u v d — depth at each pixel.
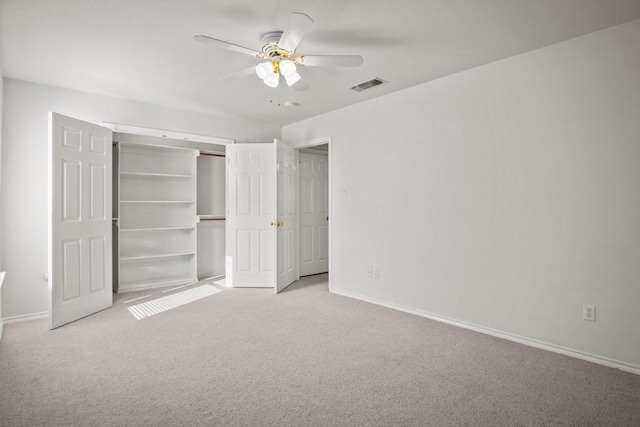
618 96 2.50
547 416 1.93
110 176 3.96
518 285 3.00
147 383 2.27
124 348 2.83
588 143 2.63
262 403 2.05
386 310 3.90
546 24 2.50
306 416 1.92
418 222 3.75
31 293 3.64
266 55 2.64
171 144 5.17
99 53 2.98
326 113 4.86
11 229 3.54
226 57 3.06
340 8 2.30
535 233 2.90
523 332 2.97
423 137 3.69
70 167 3.45
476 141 3.27
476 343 2.96
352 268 4.47
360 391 2.19
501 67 3.10
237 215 5.02
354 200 4.44
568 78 2.72
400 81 3.64
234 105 4.53
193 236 5.29
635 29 2.43
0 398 2.08
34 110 3.68
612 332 2.54
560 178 2.77
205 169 5.62
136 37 2.70
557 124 2.78
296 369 2.48
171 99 4.27
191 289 4.85
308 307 4.01
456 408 2.00
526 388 2.23
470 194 3.31
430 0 2.20
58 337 3.06
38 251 3.68
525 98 2.96
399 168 3.93
